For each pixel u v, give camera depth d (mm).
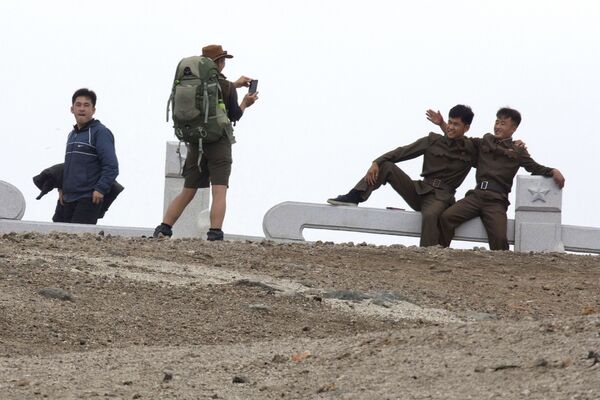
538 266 30609
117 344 21484
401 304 25578
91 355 19328
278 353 18734
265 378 17328
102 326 22328
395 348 17875
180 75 31000
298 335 22797
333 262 29297
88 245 28688
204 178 31875
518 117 34656
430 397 15602
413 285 27469
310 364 17844
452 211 34469
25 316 22234
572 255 32250
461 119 34531
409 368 16859
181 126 30938
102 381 17359
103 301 23719
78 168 34125
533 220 35875
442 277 28656
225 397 16469
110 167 33969
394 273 28656
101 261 26828
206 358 18688
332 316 24156
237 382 17172
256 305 24156
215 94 30875
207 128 30781
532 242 35844
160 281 25531
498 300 26844
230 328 22891
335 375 17078
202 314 23562
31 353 20438
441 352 17312
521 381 15750
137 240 30109
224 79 31562
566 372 15797
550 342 17000
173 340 22000
